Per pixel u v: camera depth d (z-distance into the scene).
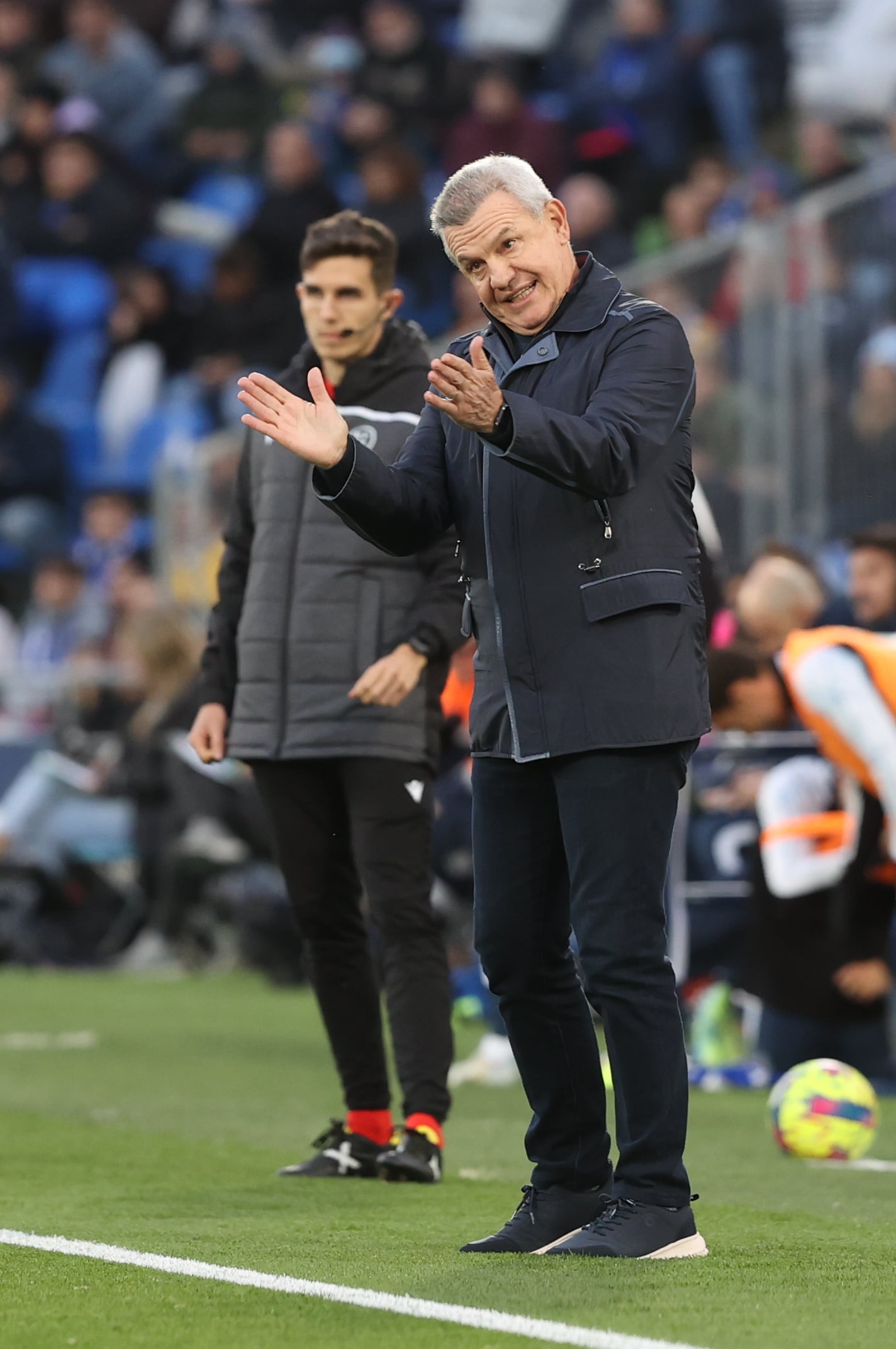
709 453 36.09
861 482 34.88
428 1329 10.79
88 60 62.66
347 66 63.22
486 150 54.25
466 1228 14.30
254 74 63.25
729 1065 25.88
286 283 53.50
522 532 12.78
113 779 38.84
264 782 17.39
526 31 61.22
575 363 12.78
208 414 52.00
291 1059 26.72
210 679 17.89
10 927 40.22
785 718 24.92
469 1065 25.42
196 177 62.69
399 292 17.53
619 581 12.60
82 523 53.84
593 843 12.66
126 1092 23.31
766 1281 12.18
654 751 12.65
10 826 39.50
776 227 36.06
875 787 22.88
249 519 17.84
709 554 20.36
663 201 52.47
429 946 17.20
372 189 50.25
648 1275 12.25
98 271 58.38
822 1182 17.62
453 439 13.36
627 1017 12.70
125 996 35.09
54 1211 15.00
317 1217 14.78
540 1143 13.58
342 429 12.76
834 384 35.28
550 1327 10.78
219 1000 34.31
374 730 16.98
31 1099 22.53
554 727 12.67
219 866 37.19
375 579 17.22
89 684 41.84
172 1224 14.38
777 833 24.73
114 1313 11.27
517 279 12.78
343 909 17.47
